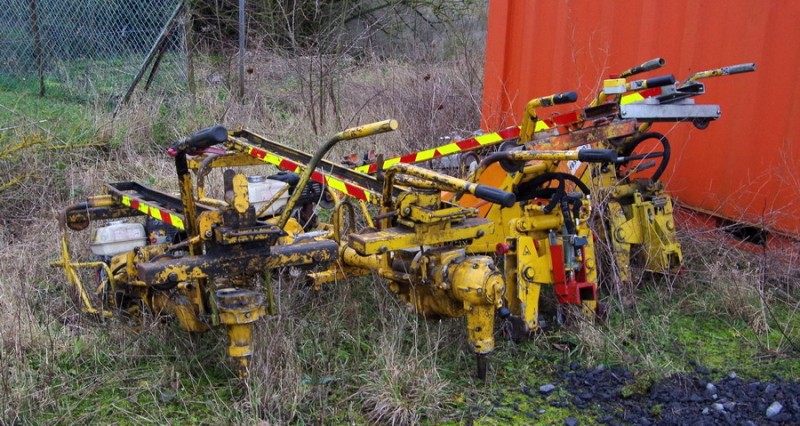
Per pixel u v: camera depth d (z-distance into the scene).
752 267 5.26
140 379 3.95
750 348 4.38
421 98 8.65
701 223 5.91
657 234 5.02
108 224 4.85
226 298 3.58
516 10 7.17
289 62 10.53
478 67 9.80
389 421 3.58
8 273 5.07
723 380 3.96
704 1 5.66
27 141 6.78
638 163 6.10
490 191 3.31
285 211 3.78
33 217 6.21
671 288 4.95
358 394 3.77
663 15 5.95
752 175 5.50
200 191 4.32
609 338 4.28
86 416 3.62
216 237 3.54
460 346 4.19
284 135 8.41
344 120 8.77
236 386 3.79
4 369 3.78
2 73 10.43
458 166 5.27
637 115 4.42
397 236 3.63
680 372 4.05
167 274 3.44
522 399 3.83
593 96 6.30
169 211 4.11
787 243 5.36
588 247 4.45
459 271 3.71
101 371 4.02
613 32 6.30
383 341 4.00
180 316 3.99
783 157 5.27
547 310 4.76
